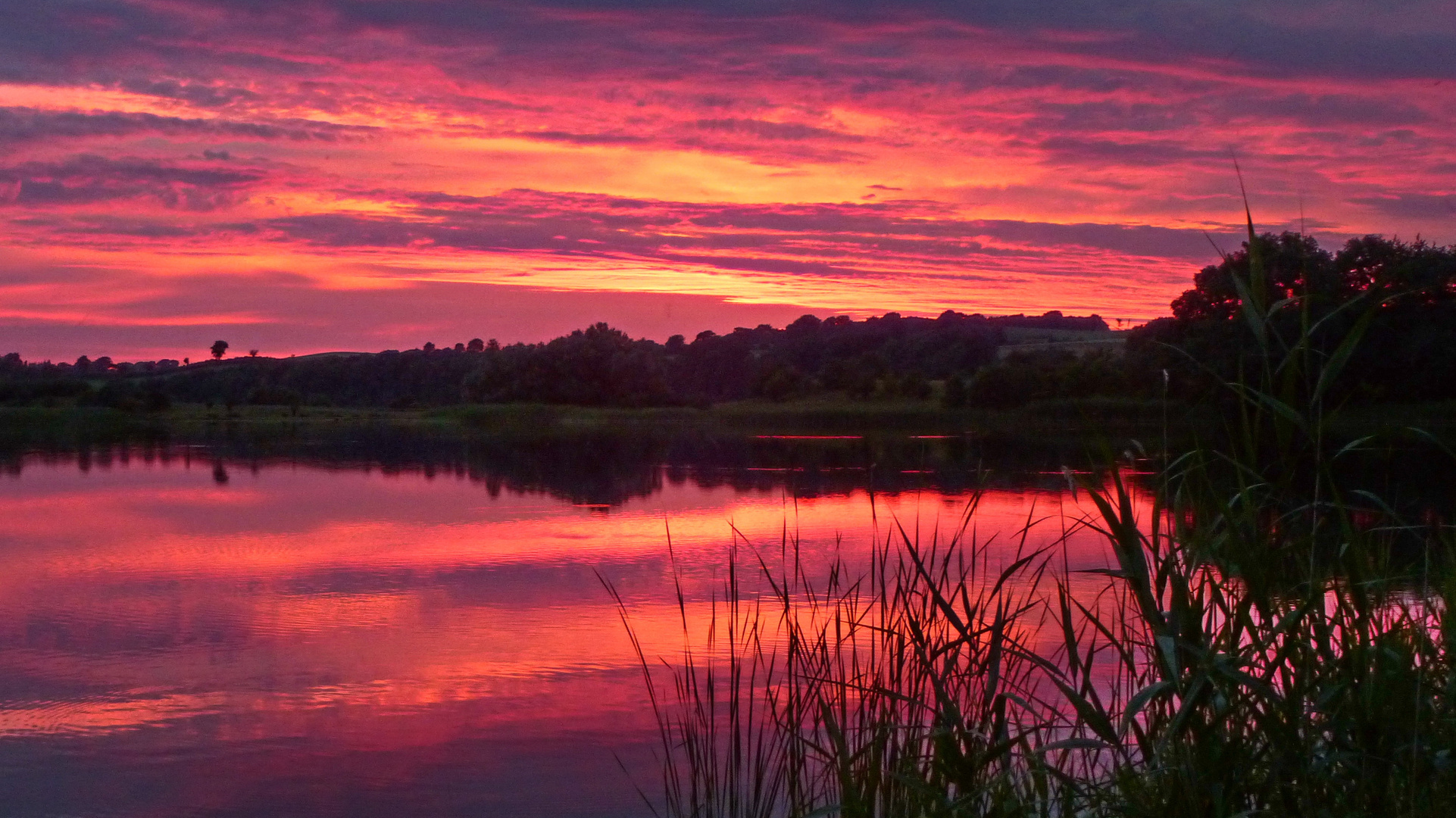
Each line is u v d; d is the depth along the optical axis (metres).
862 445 30.11
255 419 51.69
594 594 9.40
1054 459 22.53
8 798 5.15
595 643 7.69
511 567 10.88
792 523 13.25
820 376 52.97
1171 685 2.62
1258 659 2.80
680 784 4.95
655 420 50.06
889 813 3.32
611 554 11.46
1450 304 22.14
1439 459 18.92
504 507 16.19
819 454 26.33
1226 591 2.87
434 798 5.04
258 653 7.68
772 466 22.91
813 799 3.77
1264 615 2.72
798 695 3.83
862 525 12.84
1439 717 2.79
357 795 5.13
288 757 5.64
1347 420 21.94
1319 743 2.87
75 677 7.12
